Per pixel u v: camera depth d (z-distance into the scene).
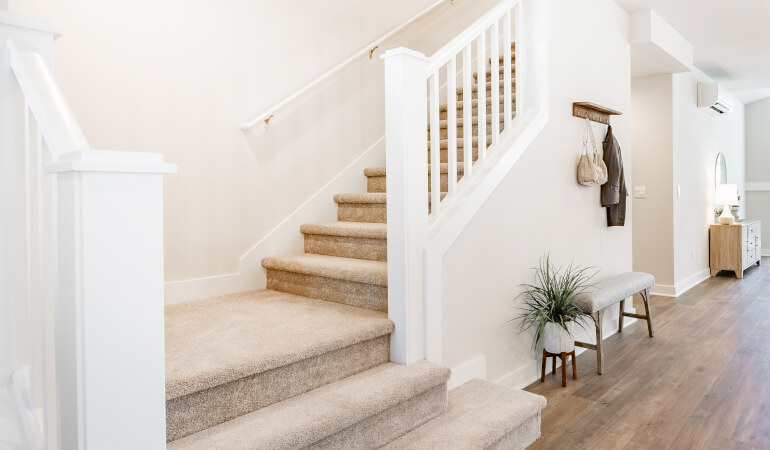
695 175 6.23
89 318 0.95
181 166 2.54
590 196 3.68
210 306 2.44
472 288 2.53
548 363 3.18
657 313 4.74
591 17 3.67
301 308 2.39
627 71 4.26
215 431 1.51
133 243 0.99
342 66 3.18
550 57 3.15
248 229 2.85
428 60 2.25
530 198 2.99
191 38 2.56
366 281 2.32
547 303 2.94
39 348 1.52
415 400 1.94
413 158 2.16
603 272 3.88
